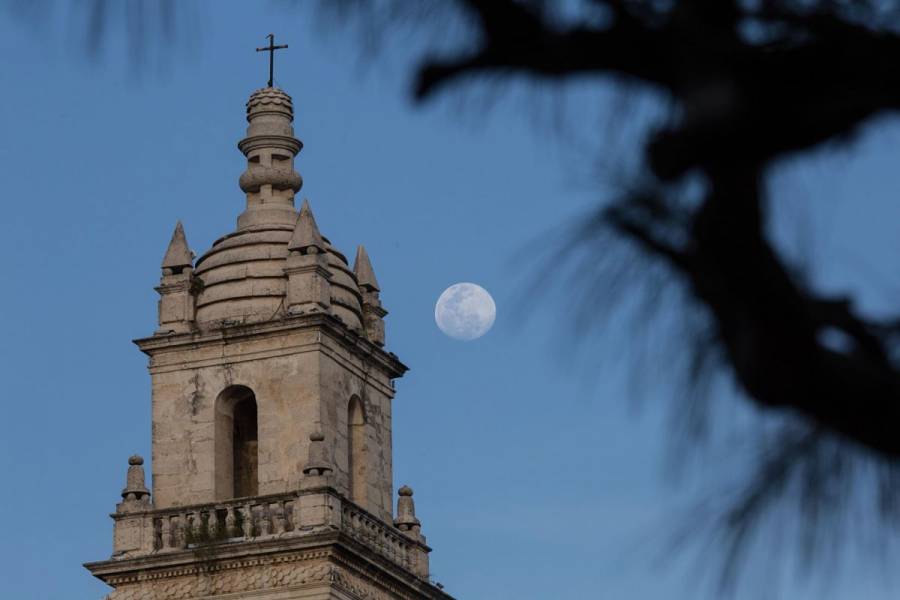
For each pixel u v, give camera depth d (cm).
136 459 11456
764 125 1448
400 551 11769
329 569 10900
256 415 12019
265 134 12556
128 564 11112
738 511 1476
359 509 11356
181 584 11100
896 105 1474
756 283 1477
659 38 1491
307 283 11756
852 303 1487
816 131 1462
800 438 1505
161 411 11762
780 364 1482
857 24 1487
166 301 11919
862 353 1487
